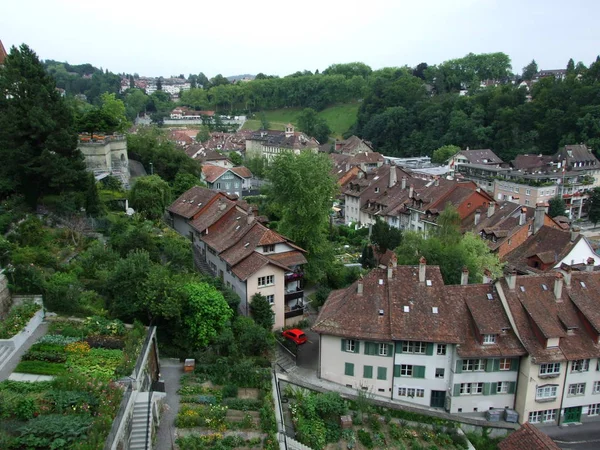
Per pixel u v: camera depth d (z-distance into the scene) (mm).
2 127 51406
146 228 60031
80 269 44250
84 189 57406
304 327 55344
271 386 38656
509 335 43500
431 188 89812
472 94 187875
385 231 73500
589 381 43500
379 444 37594
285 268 52375
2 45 74438
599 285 47000
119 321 38000
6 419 26047
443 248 60000
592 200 111688
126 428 27781
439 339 42281
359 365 44344
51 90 55375
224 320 43188
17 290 38125
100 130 81812
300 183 62531
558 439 41562
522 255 66375
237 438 31750
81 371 31109
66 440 24391
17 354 32719
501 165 137250
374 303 45688
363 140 189625
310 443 35719
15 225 47781
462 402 43344
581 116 134500
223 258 55875
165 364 40500
